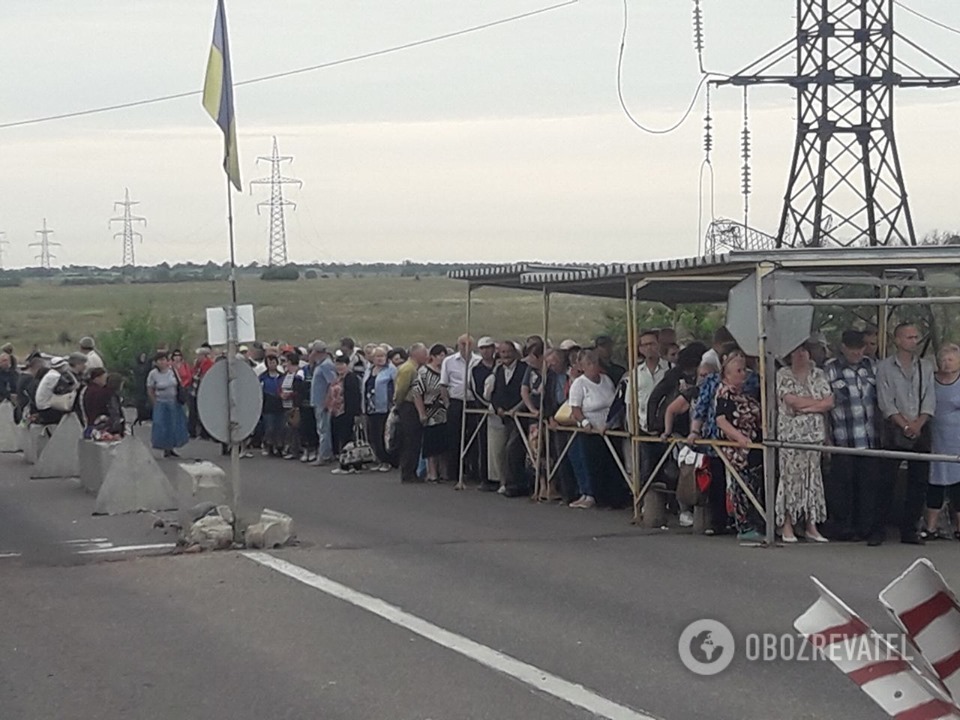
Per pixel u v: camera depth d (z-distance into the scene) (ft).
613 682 25.30
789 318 40.93
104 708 24.16
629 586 34.47
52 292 309.63
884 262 40.63
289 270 343.05
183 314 171.32
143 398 103.24
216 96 42.37
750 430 41.52
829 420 41.50
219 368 42.06
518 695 24.50
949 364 41.16
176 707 24.13
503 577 35.99
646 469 45.44
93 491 59.41
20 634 30.14
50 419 72.33
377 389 66.03
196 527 41.68
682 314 76.18
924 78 78.07
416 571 37.04
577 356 50.93
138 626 30.76
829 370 41.83
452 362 60.18
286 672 26.37
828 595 17.53
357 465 66.23
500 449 55.26
